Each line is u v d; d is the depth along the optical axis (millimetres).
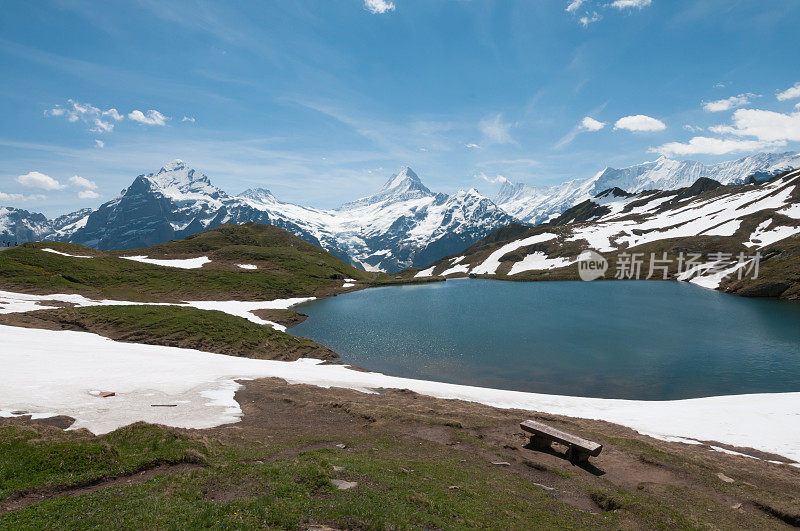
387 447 24844
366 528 13633
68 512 13695
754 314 103750
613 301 128750
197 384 41406
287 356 71062
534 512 17094
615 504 18766
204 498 15398
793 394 49062
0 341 49969
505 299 139000
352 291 169500
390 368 65562
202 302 122750
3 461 17812
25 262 116938
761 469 27500
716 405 45281
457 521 15078
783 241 162625
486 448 25891
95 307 77938
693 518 18016
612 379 58438
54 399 32562
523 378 59531
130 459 19266
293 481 16938
